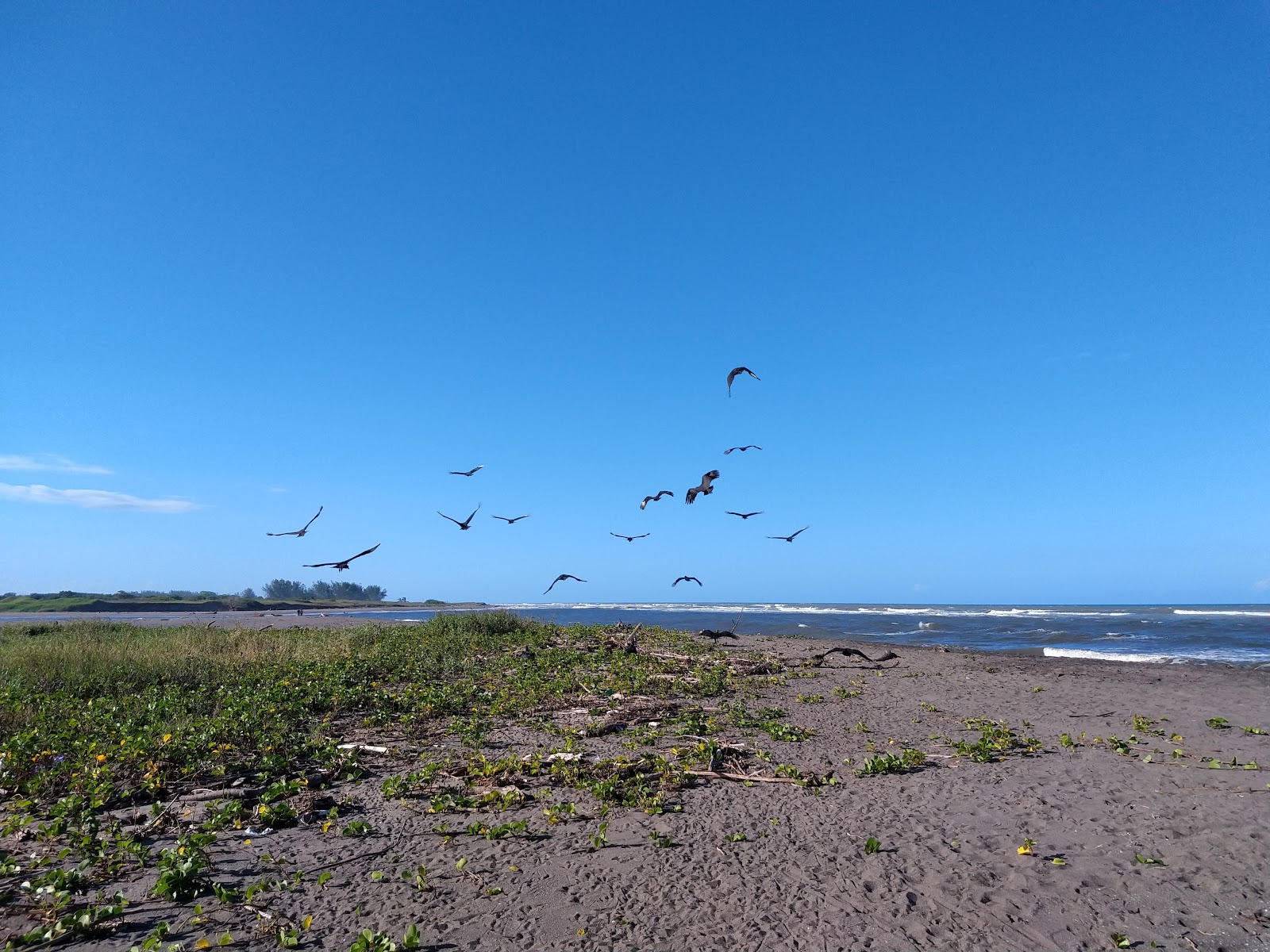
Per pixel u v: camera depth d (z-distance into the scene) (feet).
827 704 56.13
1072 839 27.17
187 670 58.80
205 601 331.57
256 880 23.34
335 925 20.49
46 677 55.67
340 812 29.71
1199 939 20.18
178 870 21.80
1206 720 49.75
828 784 33.73
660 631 113.19
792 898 22.34
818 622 188.55
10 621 171.32
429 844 26.37
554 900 22.08
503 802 30.07
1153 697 59.67
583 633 102.53
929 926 20.79
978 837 27.32
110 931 20.01
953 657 94.48
